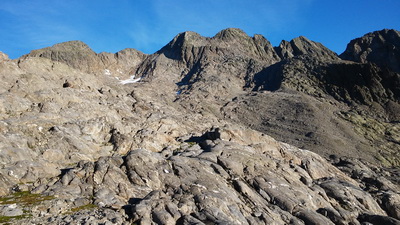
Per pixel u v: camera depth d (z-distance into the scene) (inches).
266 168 3009.4
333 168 3764.8
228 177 2736.2
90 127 3508.9
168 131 4335.6
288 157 3567.9
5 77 4151.1
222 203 2197.3
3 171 2354.8
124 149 3348.9
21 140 2819.9
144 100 5969.5
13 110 3363.7
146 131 3833.7
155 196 2202.3
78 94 4372.5
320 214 2482.8
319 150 5964.6
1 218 1822.1
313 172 3395.7
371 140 6983.3
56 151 2893.7
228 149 3201.3
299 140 6569.9
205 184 2448.3
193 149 3351.4
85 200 2166.6
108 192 2288.4
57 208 1996.8
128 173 2509.8
